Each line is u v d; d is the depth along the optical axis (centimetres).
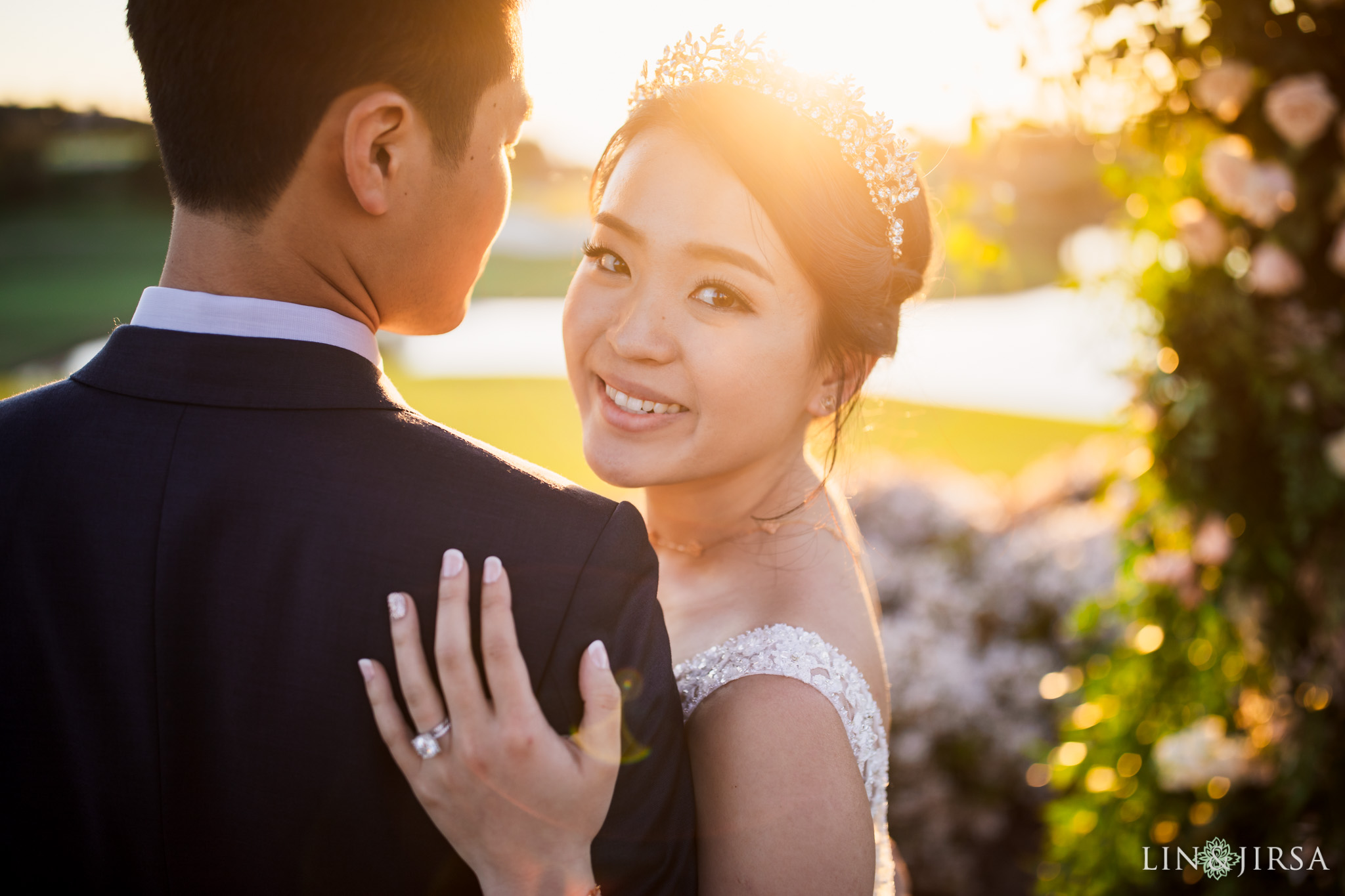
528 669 116
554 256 2509
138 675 112
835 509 189
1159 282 252
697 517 185
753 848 140
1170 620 275
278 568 113
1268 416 242
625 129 164
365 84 117
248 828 112
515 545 116
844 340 169
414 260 127
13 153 2327
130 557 113
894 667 420
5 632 116
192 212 121
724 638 166
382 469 116
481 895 121
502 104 130
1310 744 254
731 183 155
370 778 113
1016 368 1310
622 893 123
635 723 121
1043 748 356
